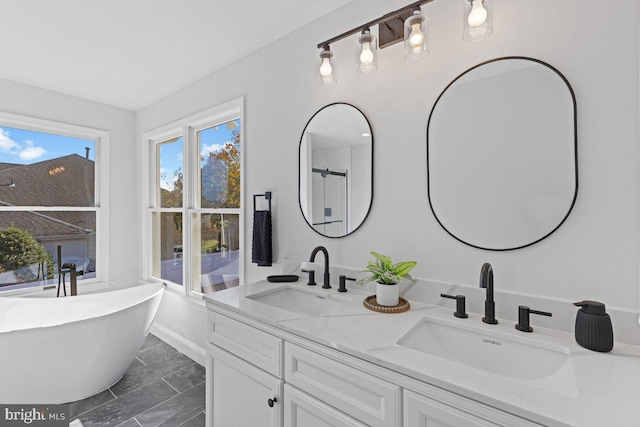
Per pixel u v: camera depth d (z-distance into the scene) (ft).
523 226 3.96
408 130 4.91
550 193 3.78
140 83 9.00
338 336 3.53
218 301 4.92
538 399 2.37
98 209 10.45
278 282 6.07
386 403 3.00
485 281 3.74
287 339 3.92
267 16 5.98
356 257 5.55
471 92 4.33
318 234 6.09
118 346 6.95
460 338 3.84
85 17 5.94
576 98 3.61
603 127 3.47
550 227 3.78
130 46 7.02
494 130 4.15
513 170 4.02
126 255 10.96
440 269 4.63
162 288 8.36
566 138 3.67
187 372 8.00
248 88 7.41
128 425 6.05
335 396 3.41
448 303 4.48
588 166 3.55
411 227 4.90
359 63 4.68
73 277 9.06
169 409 6.54
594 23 3.51
